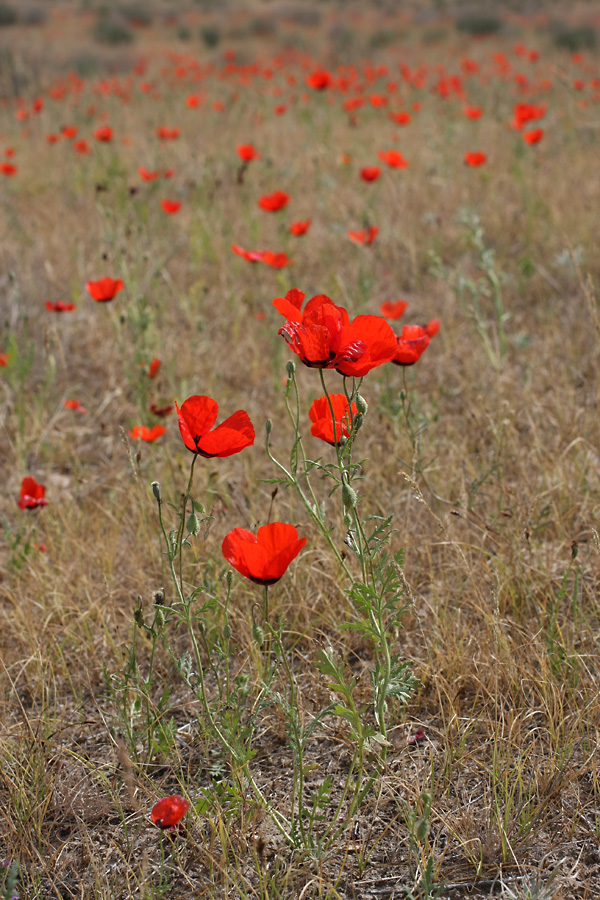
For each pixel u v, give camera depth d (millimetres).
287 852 2180
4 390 4812
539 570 3008
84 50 26922
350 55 21172
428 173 8109
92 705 2779
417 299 5730
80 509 3830
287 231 6281
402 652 2807
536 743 2463
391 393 3994
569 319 5176
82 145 8180
